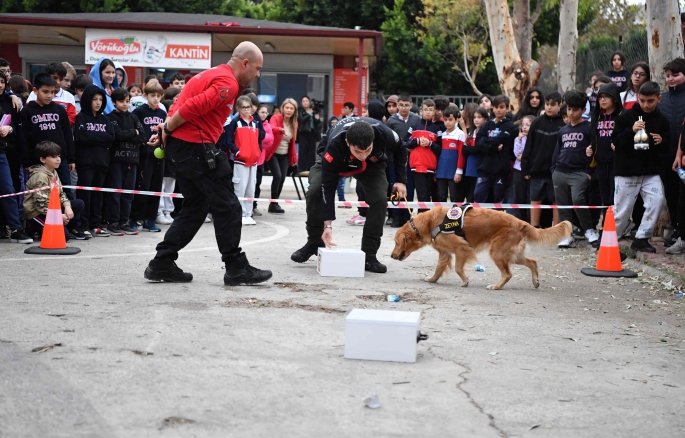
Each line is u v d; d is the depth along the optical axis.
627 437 3.36
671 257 8.70
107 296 5.75
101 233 9.77
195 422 3.27
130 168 10.07
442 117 12.20
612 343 5.08
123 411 3.36
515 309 6.05
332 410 3.50
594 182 10.30
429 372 4.18
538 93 12.36
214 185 6.21
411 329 4.34
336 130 7.29
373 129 7.05
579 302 6.52
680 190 8.77
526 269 8.29
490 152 11.30
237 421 3.31
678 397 3.96
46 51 22.50
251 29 19.09
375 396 3.56
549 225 11.25
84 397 3.51
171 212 11.88
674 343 5.17
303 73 23.36
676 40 10.01
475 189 11.57
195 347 4.41
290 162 14.08
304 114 18.86
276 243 9.57
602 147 9.52
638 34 13.70
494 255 6.99
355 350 4.36
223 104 5.98
